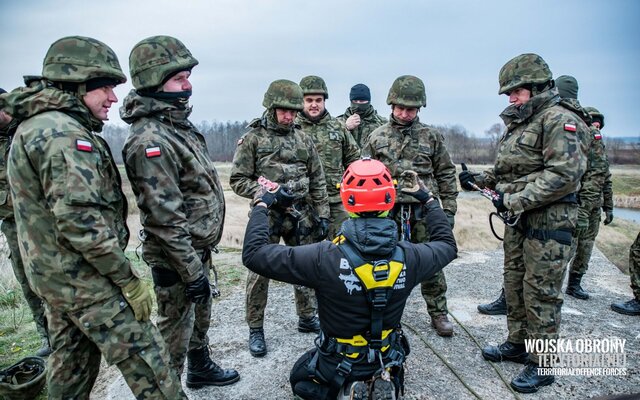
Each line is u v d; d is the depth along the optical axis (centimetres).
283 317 416
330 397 201
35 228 189
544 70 286
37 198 188
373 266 182
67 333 205
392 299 187
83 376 213
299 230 363
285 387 298
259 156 349
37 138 181
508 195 292
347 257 183
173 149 229
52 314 204
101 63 201
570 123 275
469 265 593
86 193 183
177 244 223
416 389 293
